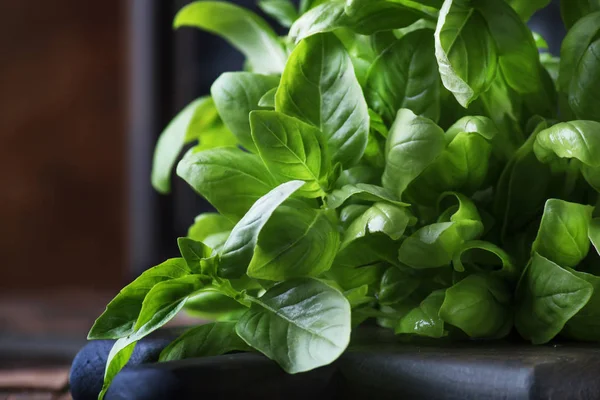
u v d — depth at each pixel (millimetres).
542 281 617
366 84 660
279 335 574
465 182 638
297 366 561
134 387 556
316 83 636
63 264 1951
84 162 1925
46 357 919
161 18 1467
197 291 593
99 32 1896
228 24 748
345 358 591
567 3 669
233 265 586
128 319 591
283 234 591
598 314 620
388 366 581
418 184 639
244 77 663
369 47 676
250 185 631
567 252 619
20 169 1944
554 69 718
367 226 598
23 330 1138
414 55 649
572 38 638
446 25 630
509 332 641
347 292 630
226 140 743
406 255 616
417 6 657
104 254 1933
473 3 639
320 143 620
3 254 1960
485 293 623
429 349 603
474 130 612
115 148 1912
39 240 1953
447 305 613
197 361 569
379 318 692
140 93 1486
